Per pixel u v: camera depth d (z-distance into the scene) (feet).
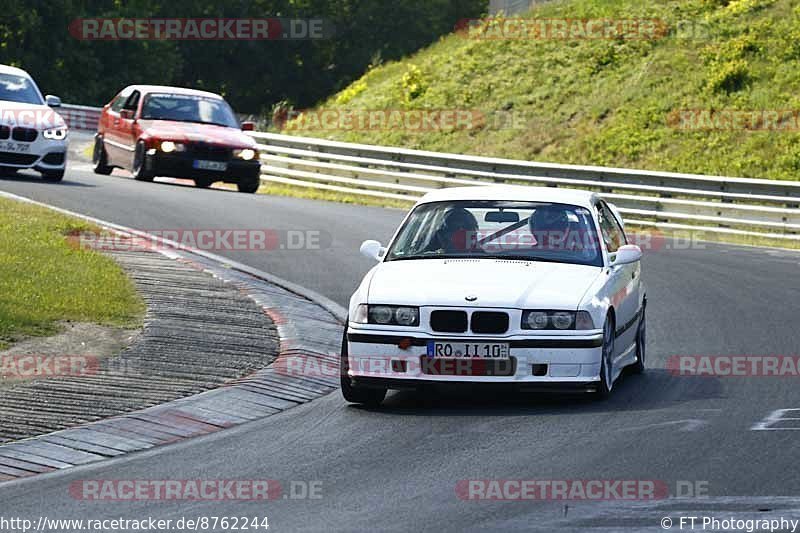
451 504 71.72
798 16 354.95
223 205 237.66
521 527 66.80
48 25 640.99
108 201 223.71
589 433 90.94
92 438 87.56
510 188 120.26
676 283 176.35
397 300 101.65
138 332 121.80
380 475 79.05
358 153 302.45
